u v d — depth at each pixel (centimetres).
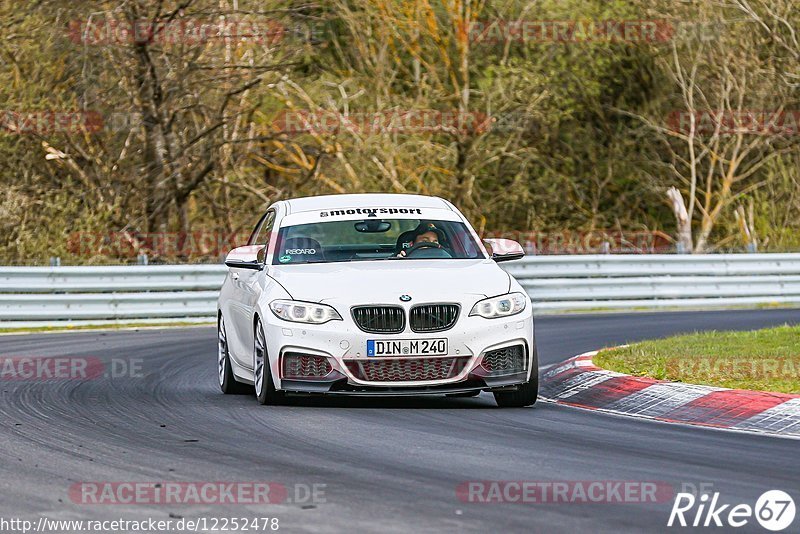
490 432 2994
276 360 3425
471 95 10888
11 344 5706
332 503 2130
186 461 2577
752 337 4681
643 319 6700
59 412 3403
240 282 3906
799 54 10681
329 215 3869
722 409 3241
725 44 10788
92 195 8731
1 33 8406
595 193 11512
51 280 6862
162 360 4962
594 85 11094
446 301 3400
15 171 8900
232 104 9212
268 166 9912
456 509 2075
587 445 2786
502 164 11150
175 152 8562
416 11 10406
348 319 3378
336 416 3291
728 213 11206
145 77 8331
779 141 11212
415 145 10262
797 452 2683
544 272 7612
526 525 1955
